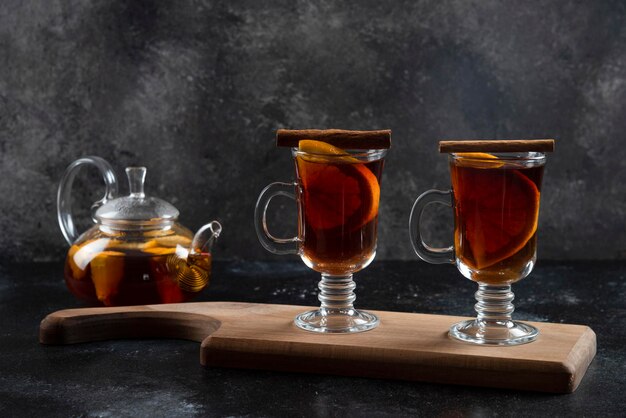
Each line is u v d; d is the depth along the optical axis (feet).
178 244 5.25
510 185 4.00
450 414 3.58
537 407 3.66
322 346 4.14
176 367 4.29
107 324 4.81
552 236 7.12
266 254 7.18
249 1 6.91
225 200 7.11
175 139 7.04
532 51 6.91
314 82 6.97
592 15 6.86
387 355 4.05
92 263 5.10
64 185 5.82
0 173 7.06
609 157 7.00
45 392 3.93
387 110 7.00
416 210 4.29
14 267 6.92
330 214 4.31
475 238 4.09
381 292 5.95
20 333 4.97
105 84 6.99
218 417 3.58
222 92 6.99
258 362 4.22
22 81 6.97
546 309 5.42
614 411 3.59
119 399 3.82
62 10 6.92
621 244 7.09
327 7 6.90
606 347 4.56
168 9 6.93
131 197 5.32
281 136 4.34
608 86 6.92
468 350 4.01
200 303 5.04
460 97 6.98
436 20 6.90
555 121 6.98
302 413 3.62
